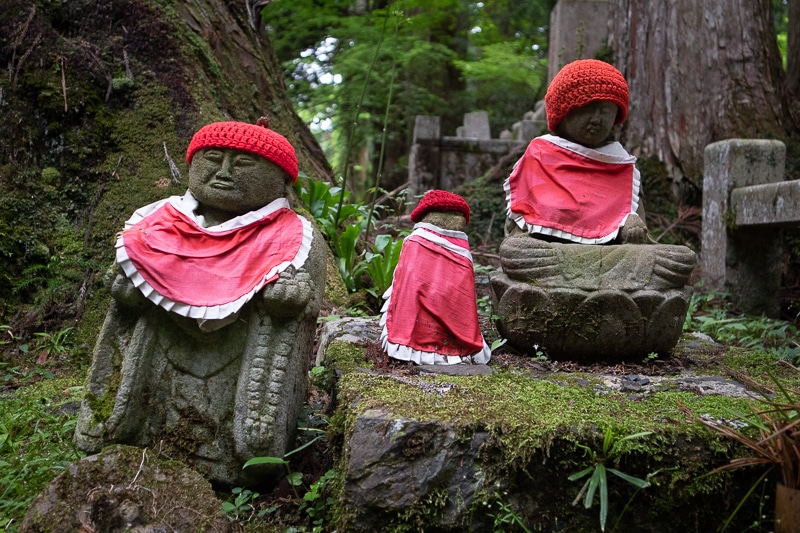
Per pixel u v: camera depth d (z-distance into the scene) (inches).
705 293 232.8
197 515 99.0
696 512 100.0
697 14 294.8
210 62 234.4
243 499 107.2
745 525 100.0
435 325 134.0
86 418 110.7
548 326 136.1
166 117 212.5
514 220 150.7
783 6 553.0
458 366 130.2
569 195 146.6
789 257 253.6
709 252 237.9
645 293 132.7
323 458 123.8
